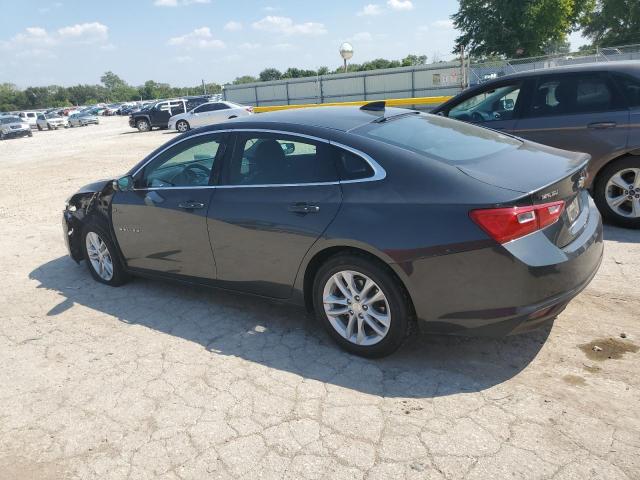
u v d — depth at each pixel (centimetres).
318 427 290
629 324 373
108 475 268
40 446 295
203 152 423
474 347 360
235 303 465
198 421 303
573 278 308
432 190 313
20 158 2005
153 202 448
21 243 722
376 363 350
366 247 325
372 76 3181
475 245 295
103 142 2473
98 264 536
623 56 2309
